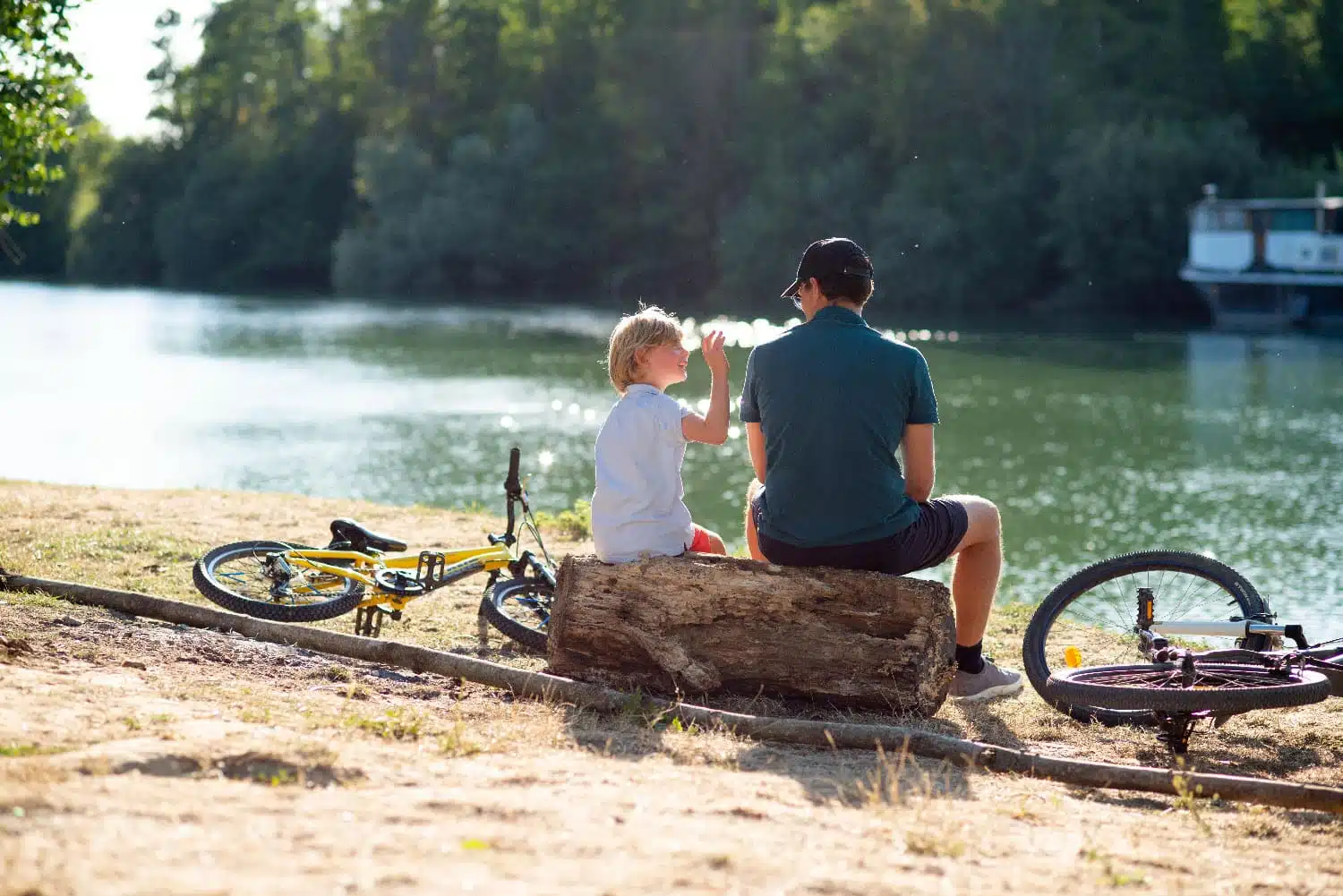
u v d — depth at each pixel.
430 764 3.68
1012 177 53.88
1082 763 4.17
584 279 73.06
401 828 2.99
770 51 66.12
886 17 57.91
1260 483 19.22
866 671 4.87
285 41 100.06
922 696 4.85
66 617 5.54
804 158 60.28
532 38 77.81
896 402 4.82
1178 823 3.75
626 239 71.19
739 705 4.90
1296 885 3.16
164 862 2.63
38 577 6.19
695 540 5.29
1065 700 4.87
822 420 4.79
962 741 4.32
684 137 69.06
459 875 2.68
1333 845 3.60
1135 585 5.23
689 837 3.07
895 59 56.56
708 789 3.62
